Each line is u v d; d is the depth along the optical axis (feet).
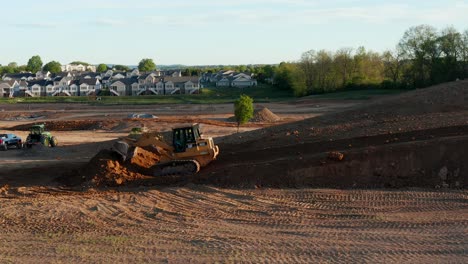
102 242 45.55
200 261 40.57
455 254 41.22
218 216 53.83
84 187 68.69
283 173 65.62
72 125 188.44
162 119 192.65
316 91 366.84
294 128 96.48
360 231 47.78
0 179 75.66
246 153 77.15
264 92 408.26
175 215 54.60
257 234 47.50
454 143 65.51
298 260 40.47
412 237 45.57
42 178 76.18
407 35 309.01
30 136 123.85
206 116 225.76
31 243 45.55
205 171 71.67
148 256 41.86
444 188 62.23
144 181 69.00
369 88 349.00
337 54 364.38
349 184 63.98
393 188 62.90
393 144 69.21
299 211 54.95
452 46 291.17
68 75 531.50
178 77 451.53
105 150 75.92
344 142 75.05
